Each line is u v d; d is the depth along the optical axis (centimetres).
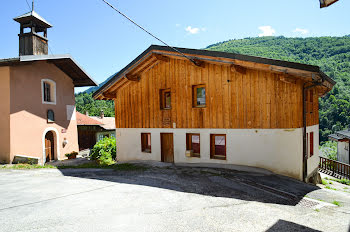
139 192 549
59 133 1381
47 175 766
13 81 1076
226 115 818
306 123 762
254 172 753
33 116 1184
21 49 1261
